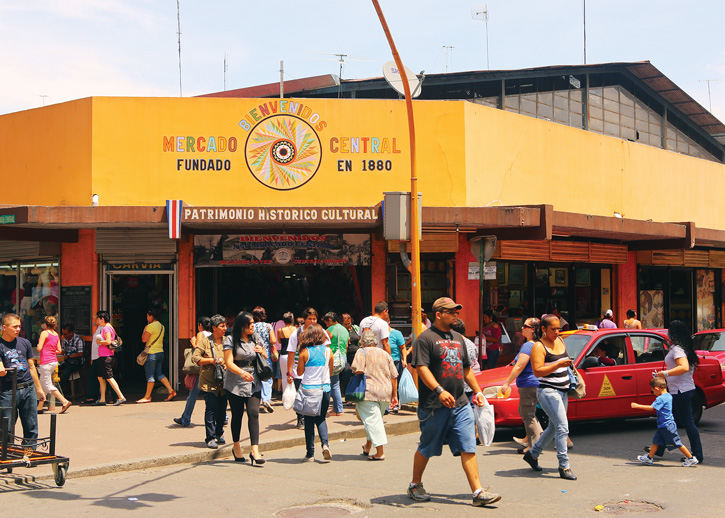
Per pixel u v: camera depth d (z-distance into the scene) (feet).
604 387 36.88
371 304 54.90
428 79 75.92
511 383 34.01
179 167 52.85
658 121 87.76
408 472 29.17
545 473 28.58
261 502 24.45
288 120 53.72
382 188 54.34
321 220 48.03
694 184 79.36
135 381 55.16
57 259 54.85
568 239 64.03
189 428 38.88
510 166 58.70
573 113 79.25
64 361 50.49
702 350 45.03
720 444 35.47
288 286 56.13
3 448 26.53
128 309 54.70
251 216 47.80
